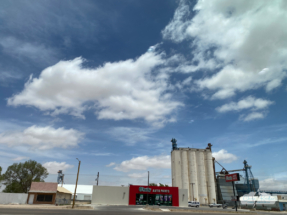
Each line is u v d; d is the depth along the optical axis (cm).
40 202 4544
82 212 2727
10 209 2806
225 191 9975
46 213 2328
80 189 8588
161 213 3244
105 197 6475
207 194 9769
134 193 6681
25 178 6731
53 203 4581
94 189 6488
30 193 4553
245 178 11500
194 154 10250
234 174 5000
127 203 6531
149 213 3112
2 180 6200
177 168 9981
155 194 6825
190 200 9462
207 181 9969
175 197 6944
